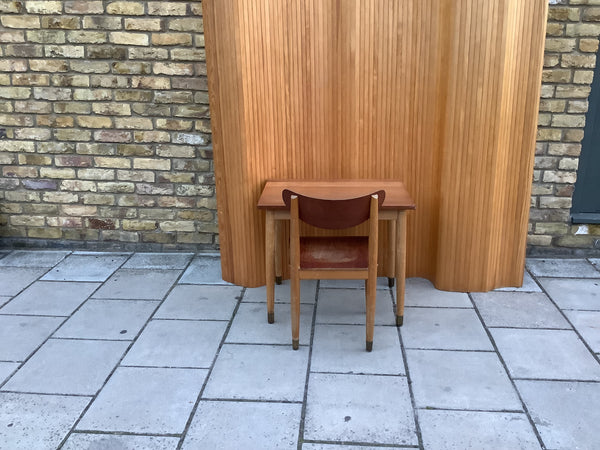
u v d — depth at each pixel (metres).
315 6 2.83
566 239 3.54
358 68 2.92
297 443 1.89
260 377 2.30
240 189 3.03
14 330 2.71
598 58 3.19
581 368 2.33
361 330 2.69
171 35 3.32
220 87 2.91
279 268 3.24
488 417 2.02
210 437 1.93
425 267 3.29
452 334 2.63
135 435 1.95
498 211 2.98
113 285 3.25
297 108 2.99
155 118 3.50
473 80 2.73
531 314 2.82
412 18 2.82
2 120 3.58
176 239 3.77
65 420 2.03
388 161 3.09
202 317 2.85
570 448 1.86
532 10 2.67
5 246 3.86
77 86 3.47
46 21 3.36
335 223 2.36
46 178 3.70
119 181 3.66
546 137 3.32
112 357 2.46
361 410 2.07
